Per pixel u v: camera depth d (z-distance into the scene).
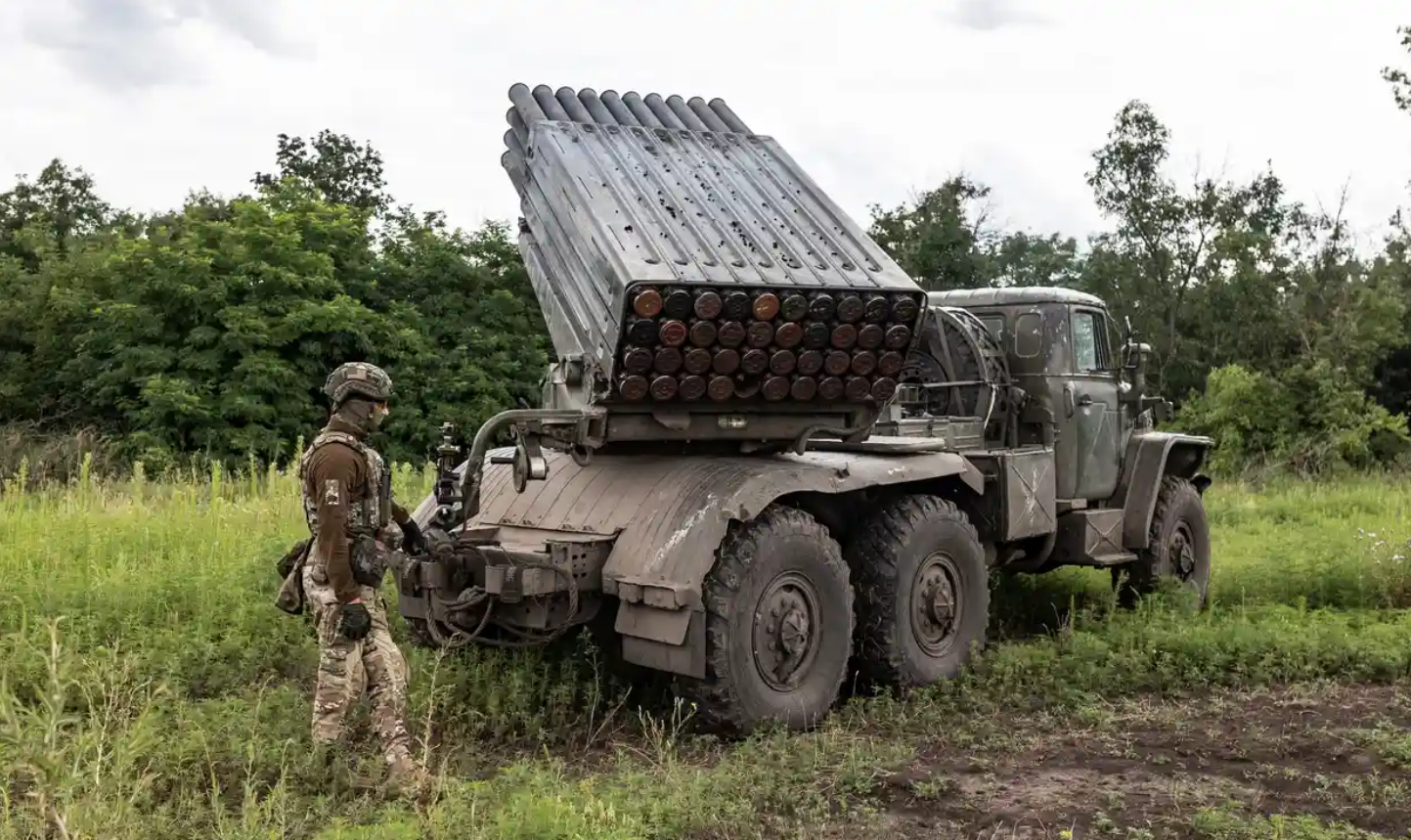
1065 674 6.17
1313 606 8.40
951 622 6.29
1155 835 4.02
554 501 5.82
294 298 15.94
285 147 26.50
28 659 5.34
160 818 3.82
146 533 8.48
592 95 6.42
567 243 5.74
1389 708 5.67
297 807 4.11
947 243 22.23
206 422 14.86
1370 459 22.16
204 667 5.70
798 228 5.91
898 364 5.83
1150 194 28.97
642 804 4.12
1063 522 7.81
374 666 4.46
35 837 3.54
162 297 15.86
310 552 4.61
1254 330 25.92
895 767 4.74
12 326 17.44
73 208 28.62
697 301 5.14
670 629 5.04
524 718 5.20
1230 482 19.89
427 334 17.73
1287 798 4.42
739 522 5.30
